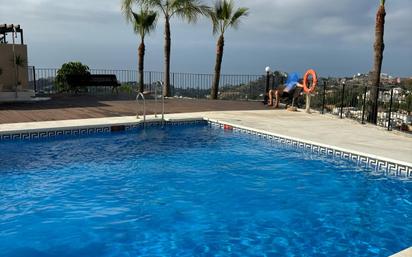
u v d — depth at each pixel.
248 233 4.72
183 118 11.42
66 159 7.68
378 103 11.69
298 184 6.51
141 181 6.52
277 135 9.40
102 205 5.50
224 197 5.89
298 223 5.02
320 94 13.77
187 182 6.52
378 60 11.84
